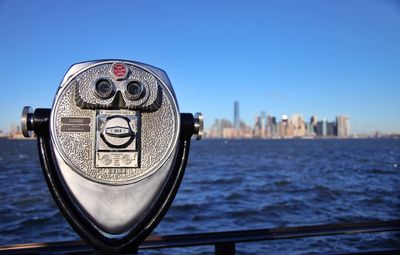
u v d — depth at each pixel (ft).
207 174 41.45
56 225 17.22
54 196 2.47
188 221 17.98
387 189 28.55
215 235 5.30
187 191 28.58
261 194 26.71
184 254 11.40
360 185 31.01
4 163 54.39
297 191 27.99
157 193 2.55
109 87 2.50
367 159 65.98
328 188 29.09
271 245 12.44
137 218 2.50
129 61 2.63
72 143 2.49
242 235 5.40
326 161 61.57
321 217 18.78
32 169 45.14
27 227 16.89
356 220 17.95
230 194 26.66
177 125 2.62
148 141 2.58
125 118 2.47
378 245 12.17
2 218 18.58
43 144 2.59
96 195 2.46
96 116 2.50
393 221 6.12
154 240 5.09
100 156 2.46
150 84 2.59
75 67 2.58
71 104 2.52
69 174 2.47
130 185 2.49
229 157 75.00
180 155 2.72
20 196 25.31
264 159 67.92
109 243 2.43
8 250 4.46
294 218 18.66
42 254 3.96
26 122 2.56
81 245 4.66
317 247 12.13
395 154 82.33
